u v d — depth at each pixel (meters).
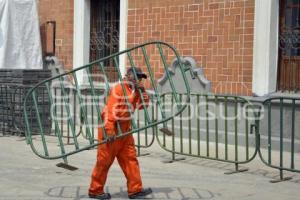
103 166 6.98
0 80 12.90
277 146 10.43
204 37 11.54
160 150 10.64
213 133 11.22
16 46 14.09
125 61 13.00
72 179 8.24
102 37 13.80
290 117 10.27
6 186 7.77
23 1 14.18
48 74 12.96
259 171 8.93
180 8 11.92
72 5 14.17
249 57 10.87
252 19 10.80
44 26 14.79
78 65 14.03
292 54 10.51
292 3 10.49
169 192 7.51
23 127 12.16
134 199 7.11
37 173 8.62
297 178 8.48
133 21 12.82
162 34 12.27
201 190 7.65
